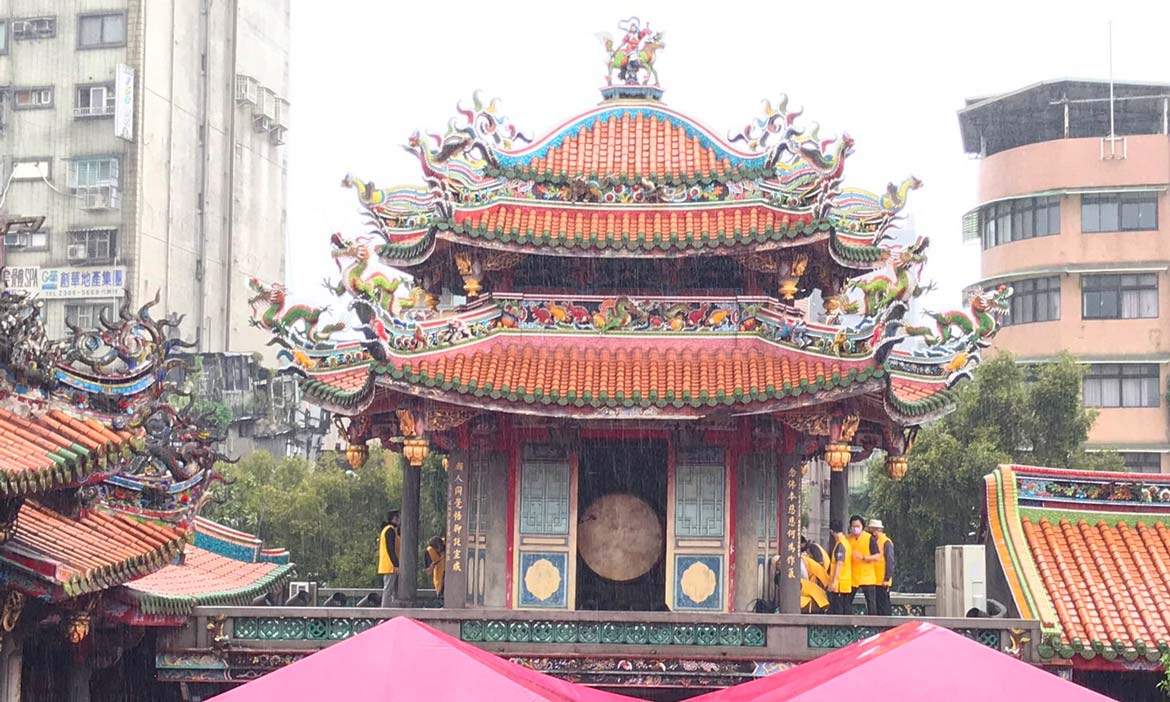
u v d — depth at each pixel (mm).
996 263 64125
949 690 15195
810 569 27594
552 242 26406
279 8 76312
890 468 28172
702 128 28625
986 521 27172
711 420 26391
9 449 17797
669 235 26469
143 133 64000
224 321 69438
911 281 25062
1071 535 26391
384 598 29422
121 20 64250
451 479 27234
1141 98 61562
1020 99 63562
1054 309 62031
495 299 26828
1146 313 60969
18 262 63625
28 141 64188
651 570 27766
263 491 54500
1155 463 60875
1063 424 49281
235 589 29062
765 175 27734
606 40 29719
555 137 28500
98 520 21797
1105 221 61500
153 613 22438
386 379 24734
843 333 25141
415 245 27266
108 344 20406
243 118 71875
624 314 26594
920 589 50750
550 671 24125
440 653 16062
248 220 72375
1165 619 24438
